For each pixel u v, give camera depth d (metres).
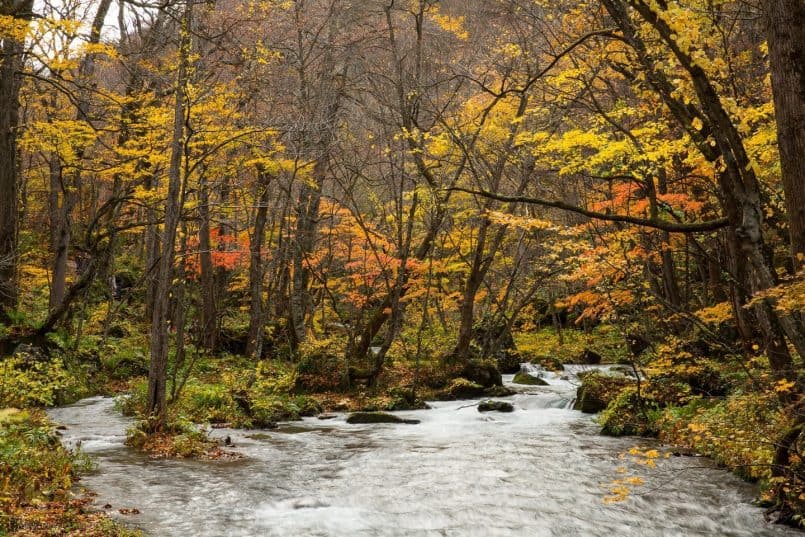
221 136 15.31
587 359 28.12
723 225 7.92
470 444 12.42
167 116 15.34
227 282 31.52
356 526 7.34
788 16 5.93
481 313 33.72
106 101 18.36
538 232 24.09
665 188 15.47
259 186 20.19
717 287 16.11
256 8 18.19
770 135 9.28
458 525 7.48
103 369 19.77
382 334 30.66
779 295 6.73
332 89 22.56
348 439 13.05
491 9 20.42
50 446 9.35
